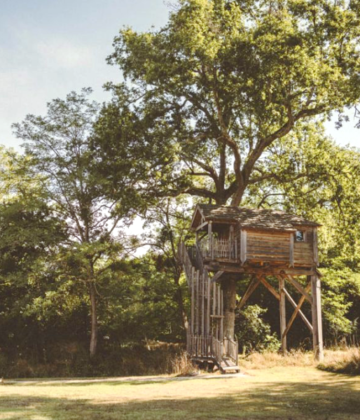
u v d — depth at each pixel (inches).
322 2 1124.5
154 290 1331.2
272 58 1114.1
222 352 845.2
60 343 1347.2
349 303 1390.3
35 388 652.7
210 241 1054.4
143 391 587.5
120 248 1245.7
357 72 966.4
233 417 371.2
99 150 1250.0
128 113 1256.8
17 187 1320.1
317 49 1125.7
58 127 1209.4
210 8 1144.8
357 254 1323.8
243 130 1353.3
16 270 1253.7
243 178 1337.4
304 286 1443.2
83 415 381.1
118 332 1350.9
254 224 1031.0
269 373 806.5
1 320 1305.4
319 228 1262.3
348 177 1272.1
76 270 1202.6
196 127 1268.5
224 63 1168.8
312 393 533.3
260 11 1263.5
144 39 1213.1
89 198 1224.2
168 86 1172.5
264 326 1286.9
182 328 1376.7
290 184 1357.0
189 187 1365.7
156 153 1169.4
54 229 1199.6
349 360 801.6
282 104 1212.5
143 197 1273.4
